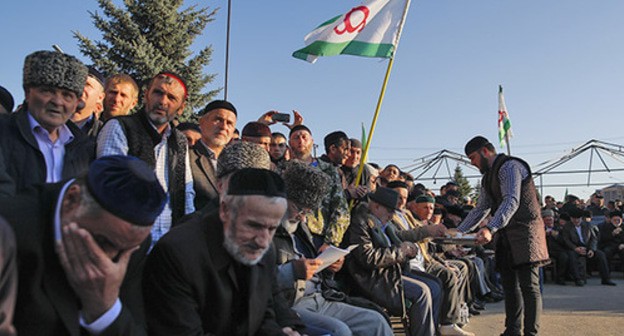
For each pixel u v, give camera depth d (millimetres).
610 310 6418
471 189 40125
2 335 1104
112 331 1426
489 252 8039
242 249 1921
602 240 11180
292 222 3018
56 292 1335
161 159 2877
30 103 2283
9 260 1101
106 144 2643
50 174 2324
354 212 4039
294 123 5512
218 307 2000
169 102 2844
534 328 4109
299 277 2883
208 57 17984
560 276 9672
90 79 3240
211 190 3314
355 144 5555
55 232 1304
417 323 3959
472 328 5434
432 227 4668
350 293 3951
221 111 3473
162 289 1896
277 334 2215
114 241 1296
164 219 2746
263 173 1956
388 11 4812
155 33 17203
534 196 4211
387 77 4680
